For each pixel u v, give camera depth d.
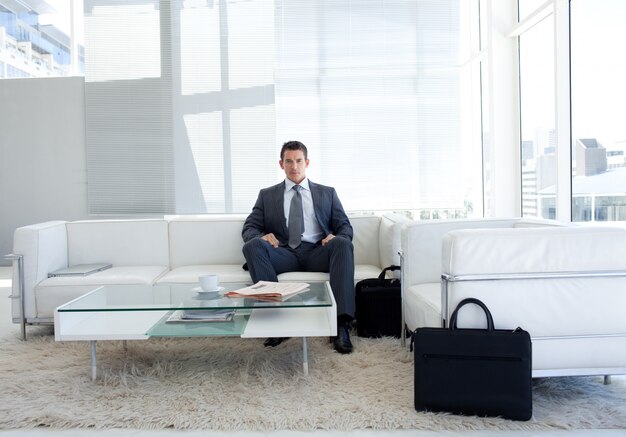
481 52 5.48
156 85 6.25
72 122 6.38
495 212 4.81
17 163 6.45
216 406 2.06
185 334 2.24
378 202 6.11
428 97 6.08
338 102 6.12
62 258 3.64
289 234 3.52
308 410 2.00
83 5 6.25
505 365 1.89
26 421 1.97
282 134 6.18
